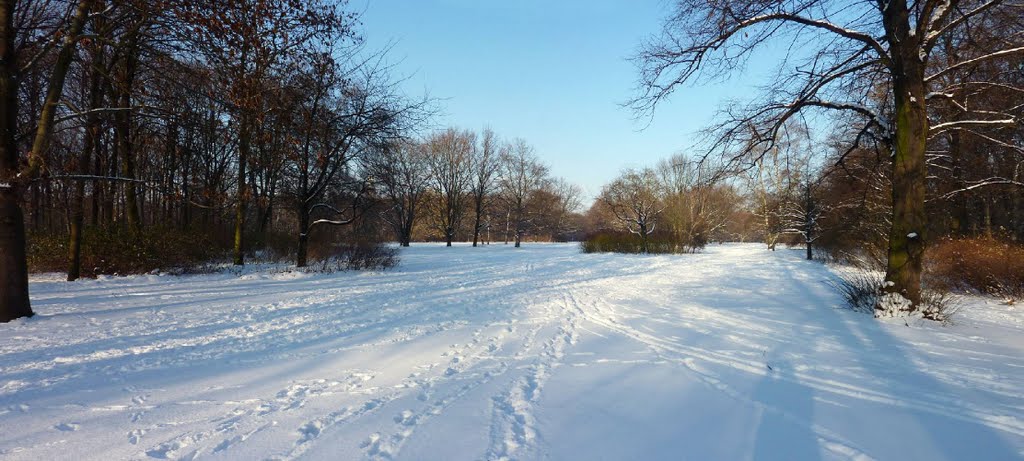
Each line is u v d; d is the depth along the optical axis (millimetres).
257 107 9625
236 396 4020
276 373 4691
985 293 10141
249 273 14586
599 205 48969
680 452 3033
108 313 7879
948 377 4504
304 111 12516
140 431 3293
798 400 3953
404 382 4438
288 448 3045
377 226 33438
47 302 8852
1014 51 7000
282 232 22203
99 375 4535
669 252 32406
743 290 11352
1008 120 7375
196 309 8375
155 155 18516
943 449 3072
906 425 3438
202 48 8500
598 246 34469
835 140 13938
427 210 52281
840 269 16469
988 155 12984
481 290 11875
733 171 9844
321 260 18047
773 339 6141
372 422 3469
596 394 4121
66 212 12906
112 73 11070
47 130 7801
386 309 8703
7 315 7195
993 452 3029
